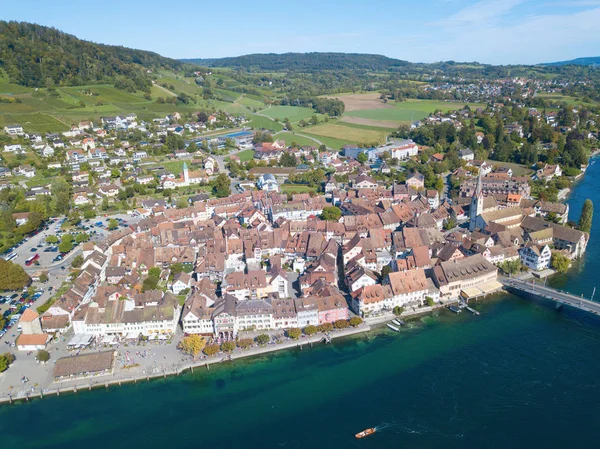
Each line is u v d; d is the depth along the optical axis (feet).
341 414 556.51
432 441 513.04
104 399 594.24
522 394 576.20
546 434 517.55
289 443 516.73
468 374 613.93
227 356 654.94
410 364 637.71
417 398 576.61
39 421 562.66
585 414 542.57
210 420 555.28
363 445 510.58
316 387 602.03
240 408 571.69
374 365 638.12
